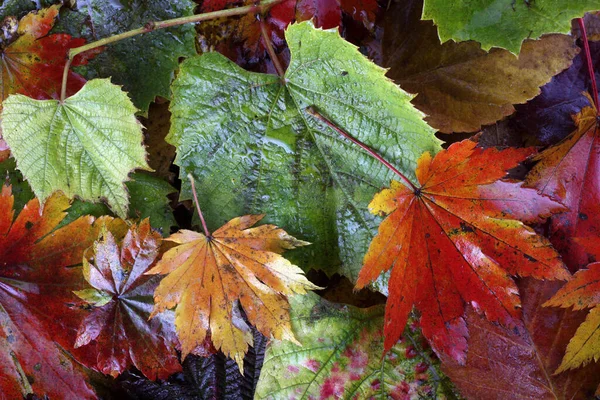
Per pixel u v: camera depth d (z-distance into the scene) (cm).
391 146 71
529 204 69
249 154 72
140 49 73
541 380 71
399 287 69
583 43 73
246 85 71
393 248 69
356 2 74
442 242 70
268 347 72
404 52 75
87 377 72
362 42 75
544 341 71
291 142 72
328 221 73
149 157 75
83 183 71
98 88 70
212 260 70
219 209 72
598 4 69
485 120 74
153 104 75
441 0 69
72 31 73
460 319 70
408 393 72
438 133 75
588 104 74
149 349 72
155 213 74
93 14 73
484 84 74
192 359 74
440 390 72
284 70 75
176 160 72
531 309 72
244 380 74
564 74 74
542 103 75
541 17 70
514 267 70
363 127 71
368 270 69
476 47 74
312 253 73
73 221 72
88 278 71
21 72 72
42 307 72
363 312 73
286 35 70
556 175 72
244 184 72
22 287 72
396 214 70
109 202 71
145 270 72
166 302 70
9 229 71
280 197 72
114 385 74
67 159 71
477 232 70
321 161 72
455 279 70
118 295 71
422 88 75
